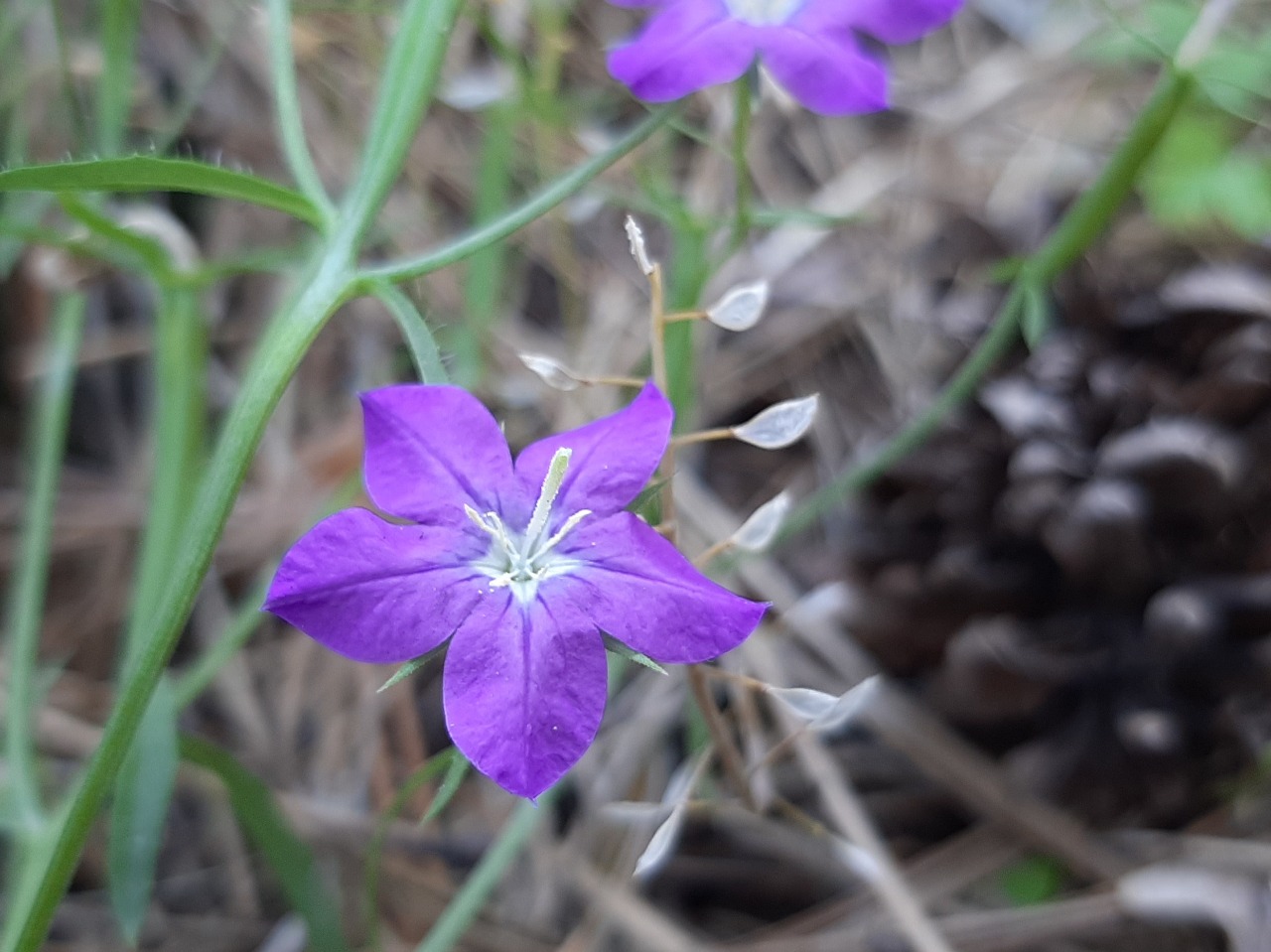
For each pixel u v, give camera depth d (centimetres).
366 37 11
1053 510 10
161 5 13
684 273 9
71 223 10
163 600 6
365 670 11
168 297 9
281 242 13
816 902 10
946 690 10
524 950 10
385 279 6
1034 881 10
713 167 13
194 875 10
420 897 10
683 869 10
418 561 5
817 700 7
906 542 11
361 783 11
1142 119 8
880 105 7
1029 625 10
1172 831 10
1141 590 10
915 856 11
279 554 10
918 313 13
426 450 6
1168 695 10
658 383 7
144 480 12
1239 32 13
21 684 8
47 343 13
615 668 9
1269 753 10
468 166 13
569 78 13
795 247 13
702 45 7
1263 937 9
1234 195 12
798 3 7
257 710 11
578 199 10
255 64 13
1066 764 10
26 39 12
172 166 6
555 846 10
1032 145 14
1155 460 10
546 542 6
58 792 10
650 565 5
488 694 5
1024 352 11
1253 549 10
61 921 10
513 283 13
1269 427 10
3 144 12
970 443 11
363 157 7
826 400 13
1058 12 15
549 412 12
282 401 12
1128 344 11
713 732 7
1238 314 10
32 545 9
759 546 7
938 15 7
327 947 8
